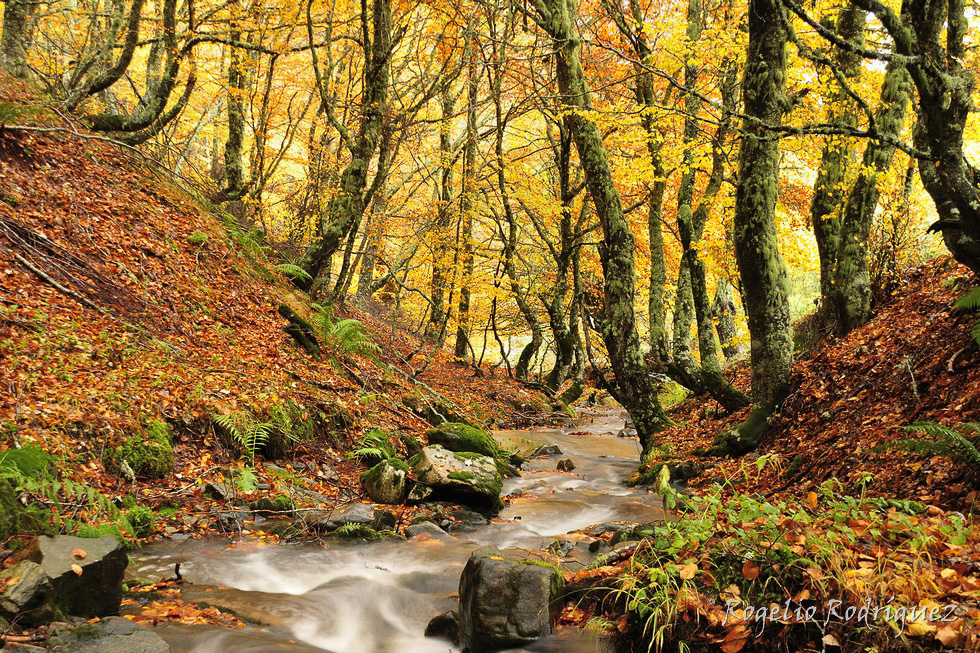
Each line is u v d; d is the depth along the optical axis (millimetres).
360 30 18188
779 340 9477
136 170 13633
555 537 6973
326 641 4621
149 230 11805
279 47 14953
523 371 22516
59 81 14742
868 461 6617
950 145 6180
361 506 7438
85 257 9852
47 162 11289
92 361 7820
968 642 3066
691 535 4340
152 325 9617
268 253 15836
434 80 15344
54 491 5176
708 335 12234
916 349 8133
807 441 8203
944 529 4137
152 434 7238
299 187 21828
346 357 13078
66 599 3998
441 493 8391
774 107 8695
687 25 11344
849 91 6793
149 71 16891
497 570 4566
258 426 8219
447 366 20703
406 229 24188
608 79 15461
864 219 10188
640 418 12219
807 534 4098
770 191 9000
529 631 4344
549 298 21375
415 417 12148
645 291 23953
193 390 8289
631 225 20766
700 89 13312
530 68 14508
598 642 4191
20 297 8133
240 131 16156
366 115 14422
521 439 12766
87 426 6637
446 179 18719
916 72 6082
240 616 4742
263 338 11422
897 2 9672
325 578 5727
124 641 3846
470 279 18734
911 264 11672
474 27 14773
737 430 9648
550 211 20094
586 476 11219
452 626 4816
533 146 22609
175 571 5348
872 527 4359
